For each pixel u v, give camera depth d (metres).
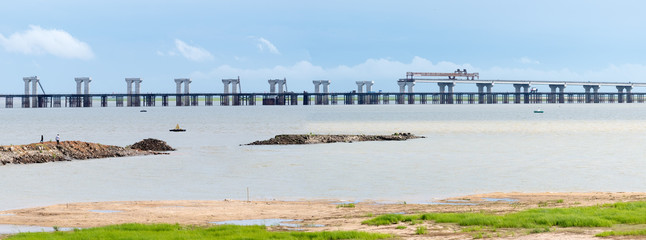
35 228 46.34
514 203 56.25
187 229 43.31
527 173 84.06
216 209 54.69
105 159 102.38
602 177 79.25
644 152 117.19
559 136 171.00
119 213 52.84
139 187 72.88
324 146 130.38
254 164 97.00
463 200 60.25
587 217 42.50
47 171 86.31
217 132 198.12
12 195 66.44
